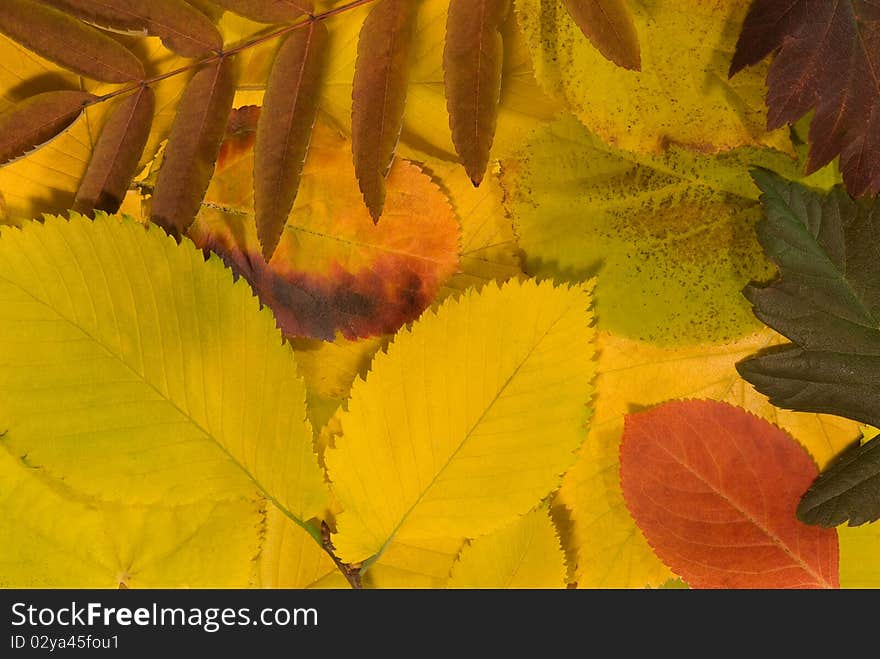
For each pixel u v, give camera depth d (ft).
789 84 1.38
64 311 1.40
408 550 1.46
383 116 1.37
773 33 1.38
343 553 1.43
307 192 1.46
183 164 1.39
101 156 1.40
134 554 1.46
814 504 1.43
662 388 1.48
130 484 1.42
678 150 1.46
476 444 1.42
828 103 1.38
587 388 1.41
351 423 1.42
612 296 1.47
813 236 1.43
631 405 1.48
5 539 1.44
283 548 1.47
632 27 1.35
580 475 1.48
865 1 1.37
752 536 1.44
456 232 1.46
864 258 1.42
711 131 1.45
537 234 1.47
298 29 1.38
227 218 1.46
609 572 1.48
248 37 1.43
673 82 1.44
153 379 1.42
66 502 1.45
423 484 1.43
